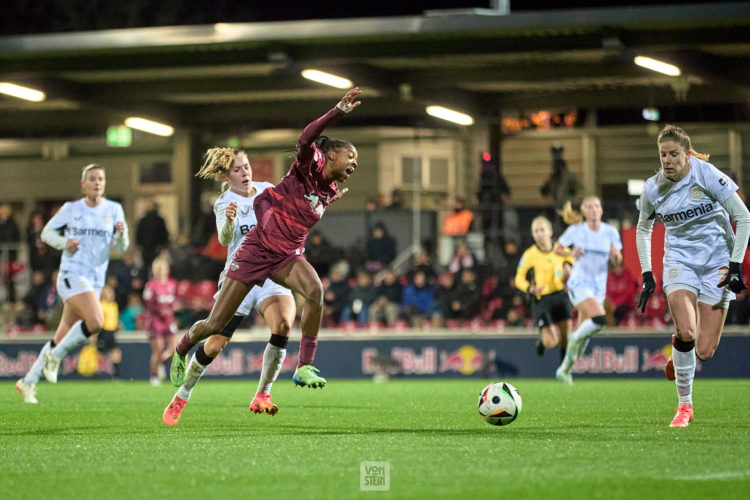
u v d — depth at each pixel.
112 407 23.88
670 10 35.94
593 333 30.83
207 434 16.42
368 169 54.12
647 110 47.97
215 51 40.97
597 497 10.24
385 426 17.67
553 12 37.12
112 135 54.56
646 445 14.20
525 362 40.44
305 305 16.84
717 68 42.12
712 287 17.42
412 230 46.16
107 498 10.53
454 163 54.12
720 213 17.39
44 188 59.25
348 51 39.97
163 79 46.25
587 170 52.34
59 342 25.20
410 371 41.28
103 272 25.25
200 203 52.78
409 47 39.53
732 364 38.38
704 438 15.06
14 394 30.36
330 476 11.68
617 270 40.34
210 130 53.97
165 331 39.59
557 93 48.44
